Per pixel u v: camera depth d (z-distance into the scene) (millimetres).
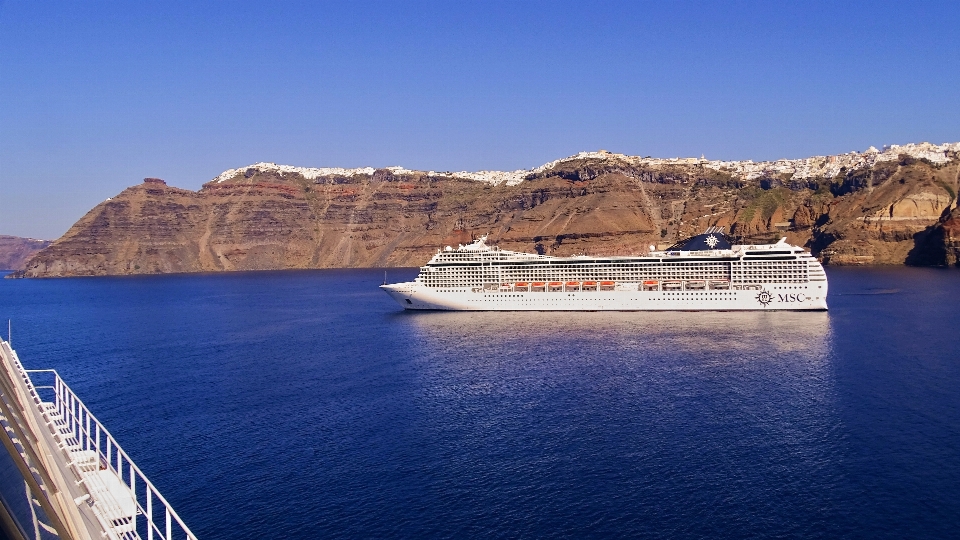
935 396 81500
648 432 70062
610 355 107938
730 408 77562
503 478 59844
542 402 81625
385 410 80188
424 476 60531
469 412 78375
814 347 112062
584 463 62625
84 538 30688
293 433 72562
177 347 133625
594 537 50250
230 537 51156
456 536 50656
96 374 107562
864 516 52469
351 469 62375
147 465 64312
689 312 153500
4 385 37656
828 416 74312
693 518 52594
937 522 51438
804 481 58219
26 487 30969
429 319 158500
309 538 50844
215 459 65500
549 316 153875
